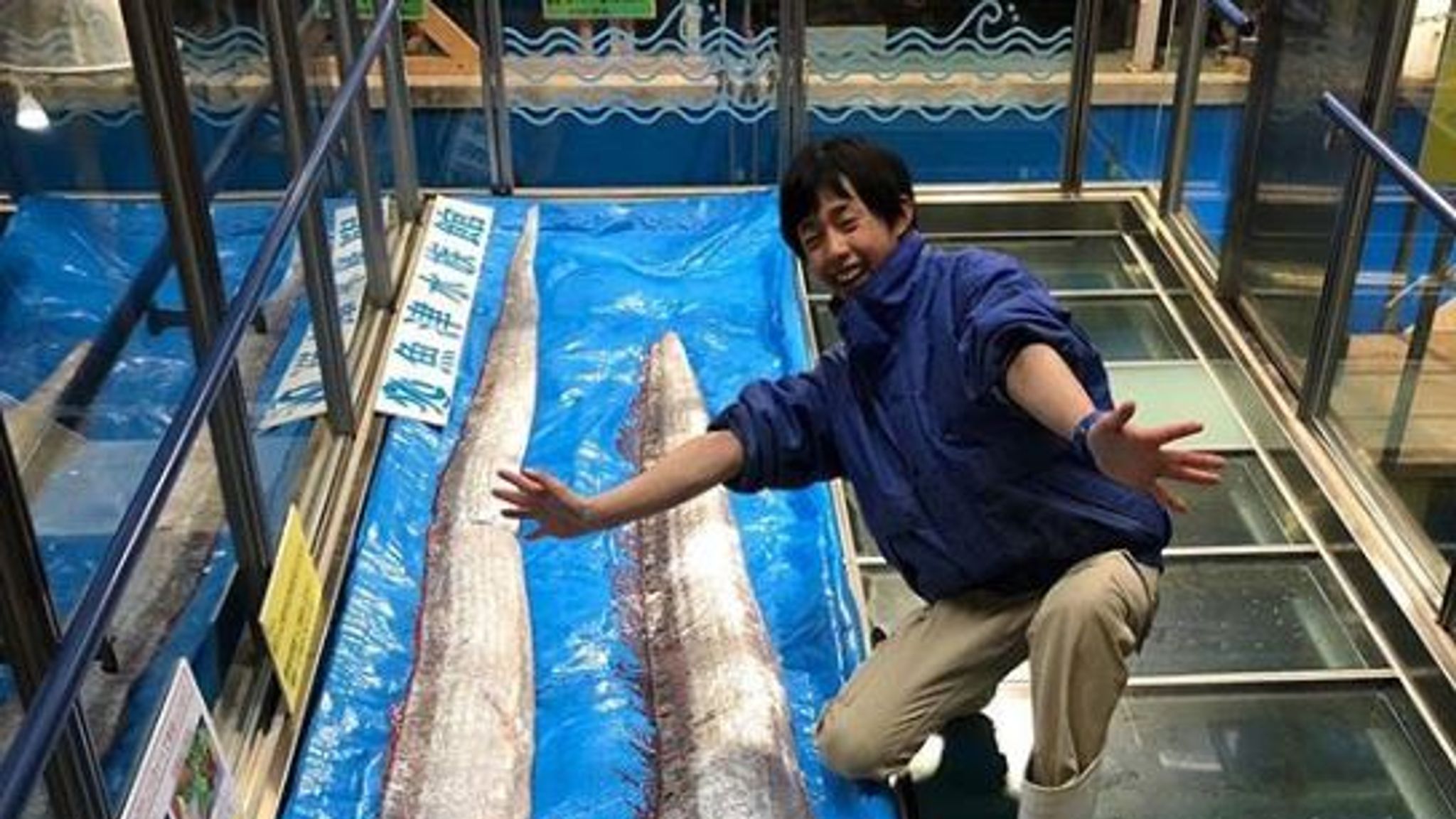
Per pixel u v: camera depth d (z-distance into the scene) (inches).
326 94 141.6
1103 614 85.4
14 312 101.7
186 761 80.5
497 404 141.6
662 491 93.9
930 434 91.5
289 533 106.1
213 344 90.4
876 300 92.2
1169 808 98.2
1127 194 185.9
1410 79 121.3
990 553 92.5
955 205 184.5
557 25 179.6
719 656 106.0
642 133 187.2
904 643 99.8
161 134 88.9
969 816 97.3
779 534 126.0
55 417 95.7
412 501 129.3
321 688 106.0
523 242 173.6
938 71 181.8
